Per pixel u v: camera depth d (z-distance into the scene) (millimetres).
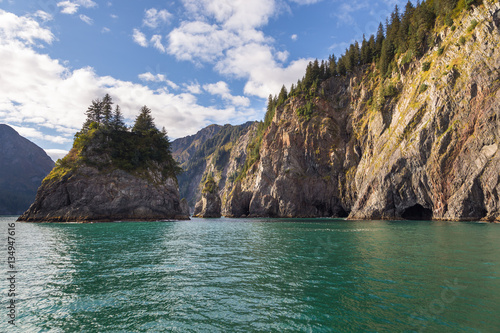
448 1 75062
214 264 18328
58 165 79062
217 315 9961
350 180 101875
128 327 9102
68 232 42219
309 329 8703
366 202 83438
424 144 68000
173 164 101250
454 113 63750
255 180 139375
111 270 16766
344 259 19328
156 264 18438
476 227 42906
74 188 73500
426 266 16406
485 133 57125
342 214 107688
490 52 60250
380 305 10516
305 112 122812
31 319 9828
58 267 17609
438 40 76812
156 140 97000
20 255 21969
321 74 135375
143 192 81375
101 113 92312
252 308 10562
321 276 14859
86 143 80375
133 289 13031
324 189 109375
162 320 9594
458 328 8500
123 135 91312
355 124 107750
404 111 78125
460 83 63750
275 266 17531
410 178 71562
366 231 40688
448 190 63125
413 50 85125
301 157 119188
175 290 12844
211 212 134250
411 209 78312
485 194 56188
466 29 67250
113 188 77125
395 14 118500
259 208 124688
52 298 11898
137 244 28562
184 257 21016
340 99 121875
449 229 40500
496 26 60625
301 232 41188
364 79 113375
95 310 10570
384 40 108688
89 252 23422
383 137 84812
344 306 10531
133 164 84562
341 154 109438
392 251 22062
